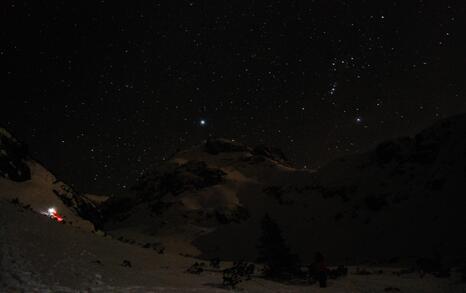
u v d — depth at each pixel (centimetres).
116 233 7525
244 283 1595
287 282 1880
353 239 5788
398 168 7212
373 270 3219
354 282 1961
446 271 2531
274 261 2048
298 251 5956
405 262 4372
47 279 945
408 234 5269
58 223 1820
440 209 5491
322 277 1762
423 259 3459
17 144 2895
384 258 4850
